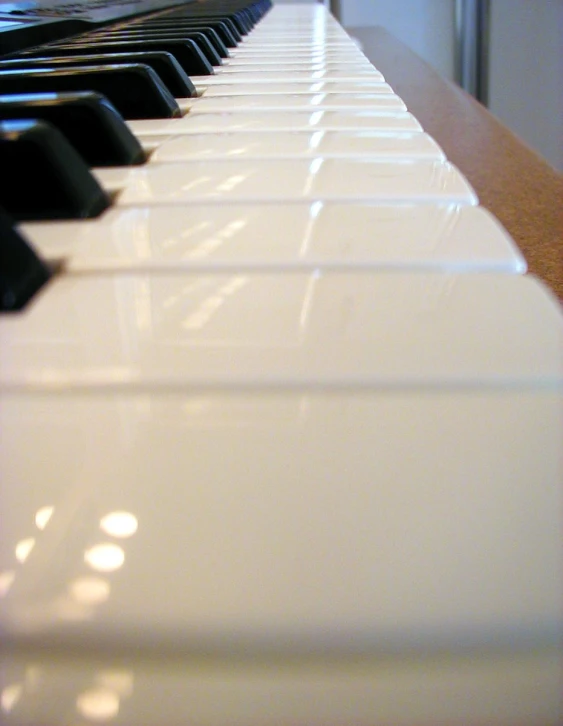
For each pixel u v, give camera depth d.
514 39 1.03
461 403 0.06
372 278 0.08
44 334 0.07
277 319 0.07
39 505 0.05
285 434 0.06
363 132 0.14
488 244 0.09
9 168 0.10
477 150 0.18
